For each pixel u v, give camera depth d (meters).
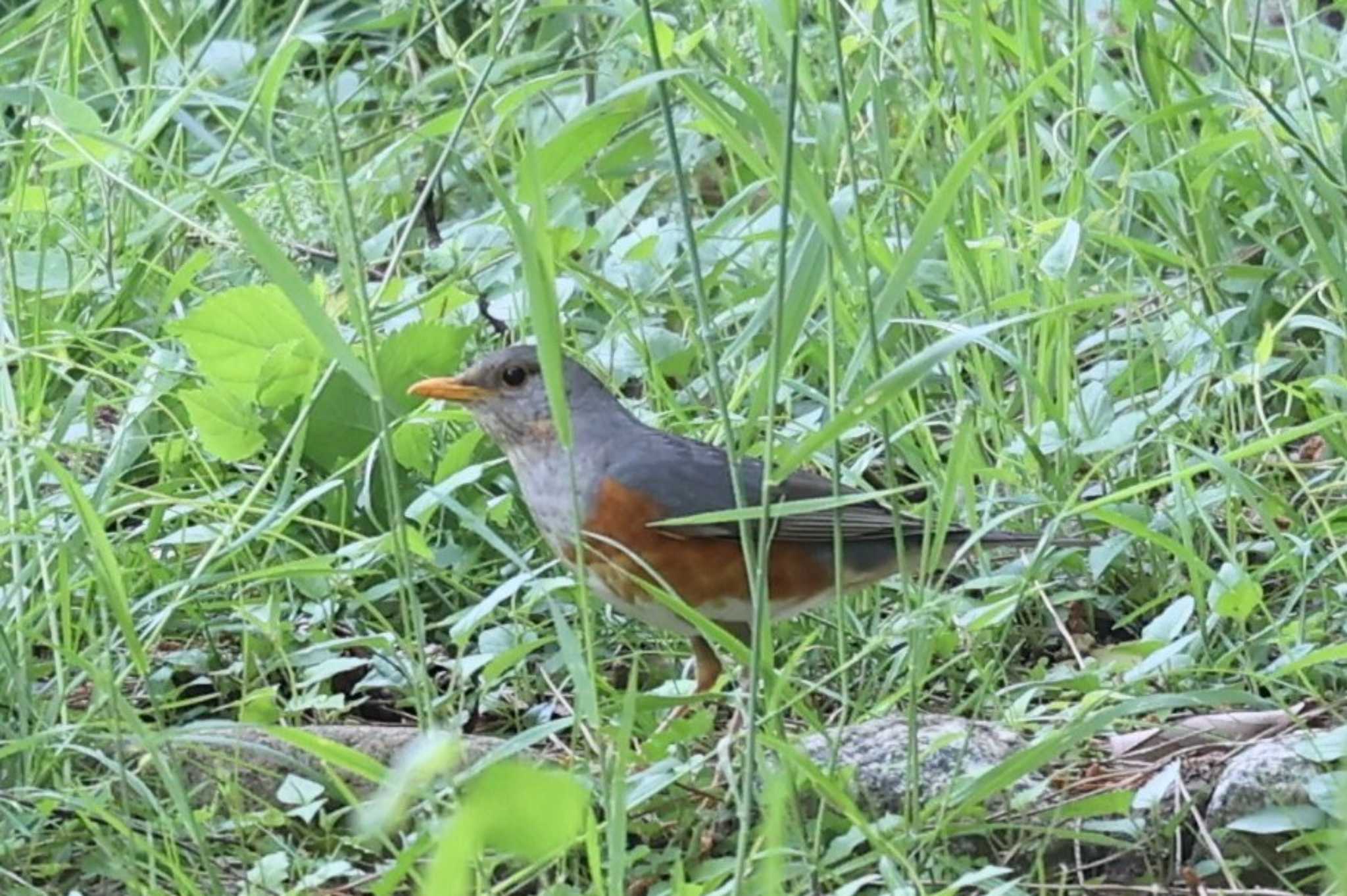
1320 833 6.95
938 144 11.08
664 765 7.39
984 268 10.34
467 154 13.21
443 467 9.37
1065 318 9.91
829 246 6.84
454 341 9.91
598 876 6.28
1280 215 11.20
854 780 7.50
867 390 6.67
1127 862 7.38
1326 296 10.52
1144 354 10.42
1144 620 9.35
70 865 7.57
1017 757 6.98
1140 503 9.47
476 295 10.78
